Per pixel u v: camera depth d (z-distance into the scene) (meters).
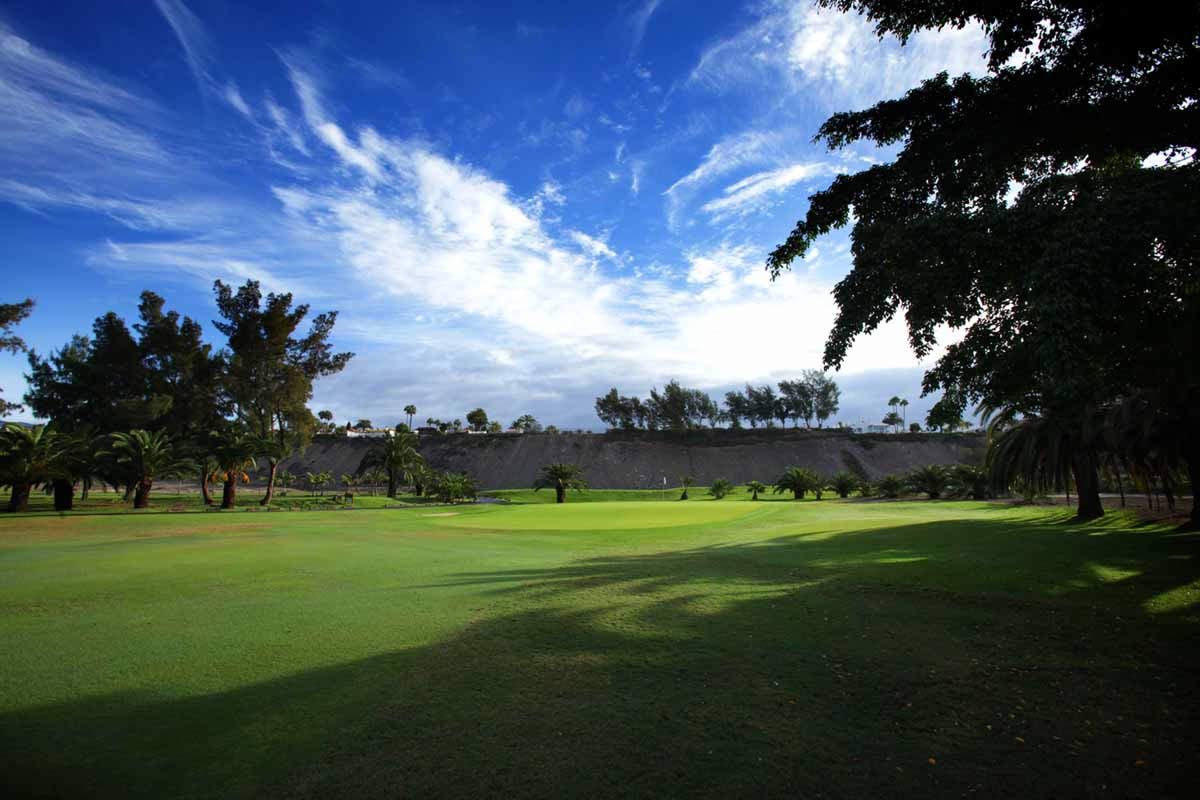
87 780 4.22
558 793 3.98
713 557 15.73
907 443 117.50
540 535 22.88
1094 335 7.30
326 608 9.55
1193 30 7.45
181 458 54.47
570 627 8.29
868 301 9.43
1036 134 9.01
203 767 4.39
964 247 8.13
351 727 5.04
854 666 6.57
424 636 7.84
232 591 11.09
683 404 140.50
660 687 5.96
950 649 7.17
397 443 78.69
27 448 43.34
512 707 5.45
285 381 67.44
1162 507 31.12
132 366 67.00
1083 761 4.39
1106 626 8.17
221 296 65.62
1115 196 7.29
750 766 4.34
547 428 156.00
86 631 8.16
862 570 13.06
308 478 107.94
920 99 9.81
